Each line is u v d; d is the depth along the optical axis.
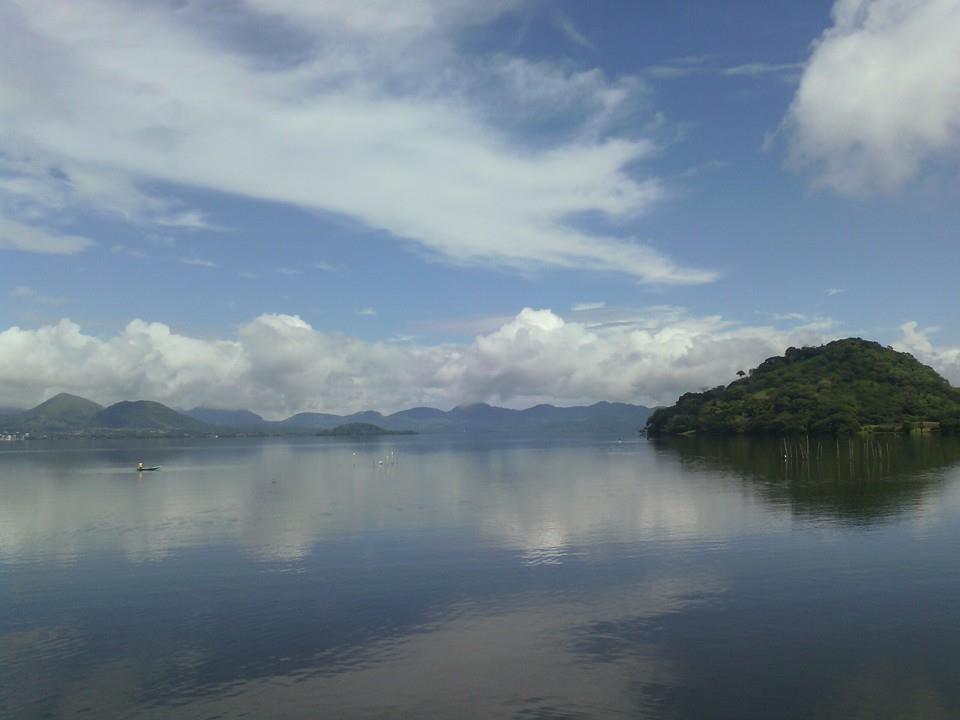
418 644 31.75
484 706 25.80
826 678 27.47
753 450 168.62
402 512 71.44
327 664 29.80
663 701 25.84
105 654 31.36
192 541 56.09
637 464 138.00
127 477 131.38
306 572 44.56
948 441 172.62
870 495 74.94
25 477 133.75
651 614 35.00
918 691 26.30
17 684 28.47
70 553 52.22
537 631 33.03
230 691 27.52
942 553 46.16
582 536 54.88
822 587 38.94
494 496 85.44
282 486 106.62
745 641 31.27
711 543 50.84
